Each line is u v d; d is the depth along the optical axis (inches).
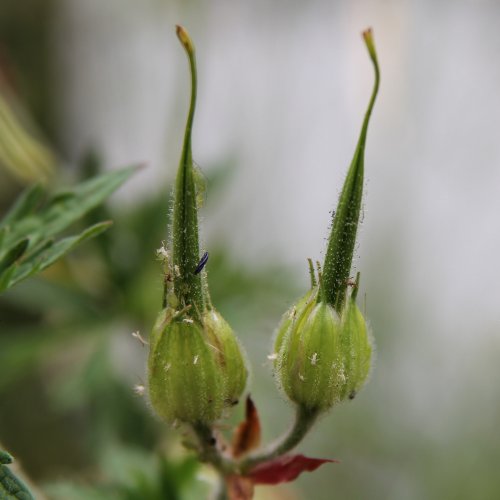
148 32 12.9
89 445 9.2
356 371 6.8
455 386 13.4
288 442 7.0
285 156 13.5
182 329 6.8
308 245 14.3
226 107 13.4
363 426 13.0
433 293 13.9
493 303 13.9
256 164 12.8
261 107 13.3
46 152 9.2
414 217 14.0
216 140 13.4
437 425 13.2
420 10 13.6
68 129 12.9
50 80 12.7
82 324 9.4
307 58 14.1
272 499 8.9
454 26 14.1
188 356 6.8
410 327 13.6
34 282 9.5
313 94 14.0
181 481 7.9
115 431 9.2
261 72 13.5
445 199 14.3
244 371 6.9
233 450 7.1
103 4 12.9
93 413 9.2
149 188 10.1
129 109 13.0
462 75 14.2
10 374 9.2
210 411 6.8
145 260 9.5
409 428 13.2
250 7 13.5
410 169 14.1
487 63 14.1
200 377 6.8
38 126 12.2
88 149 9.1
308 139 14.6
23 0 12.5
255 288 9.4
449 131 14.2
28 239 7.1
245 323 9.3
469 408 13.3
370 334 6.9
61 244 7.0
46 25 12.7
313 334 6.8
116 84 13.1
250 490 7.1
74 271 9.5
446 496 12.9
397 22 13.6
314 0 13.8
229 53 13.5
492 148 14.3
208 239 9.8
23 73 12.4
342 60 14.1
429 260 14.0
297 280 9.5
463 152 14.2
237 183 12.3
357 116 14.3
